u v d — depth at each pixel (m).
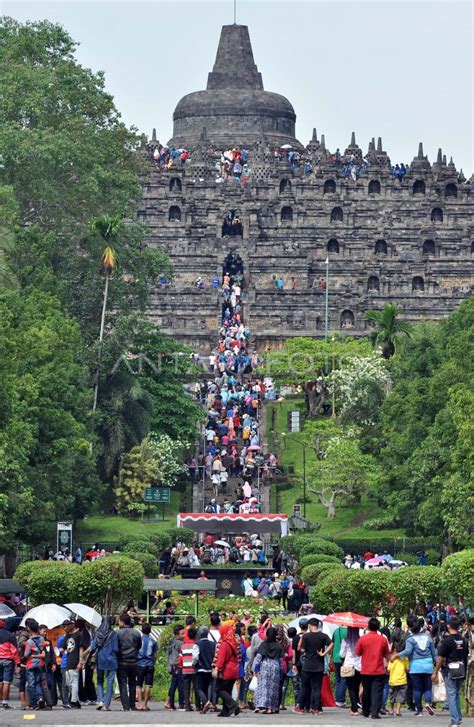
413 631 86.62
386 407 183.62
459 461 149.62
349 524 189.38
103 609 101.50
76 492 170.00
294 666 91.00
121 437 196.25
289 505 198.50
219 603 129.12
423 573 101.62
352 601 102.44
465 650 81.38
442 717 85.31
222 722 80.44
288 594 139.25
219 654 84.19
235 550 171.12
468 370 169.75
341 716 84.44
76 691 89.25
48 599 100.19
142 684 89.81
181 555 164.12
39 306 176.00
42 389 154.38
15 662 89.69
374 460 195.75
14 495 131.38
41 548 165.00
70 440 156.75
